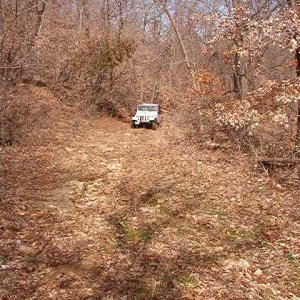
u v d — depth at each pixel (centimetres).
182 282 641
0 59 1552
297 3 1244
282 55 1678
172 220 886
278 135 1459
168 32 3706
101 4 3016
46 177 1157
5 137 1447
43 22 2516
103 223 854
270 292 635
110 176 1209
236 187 1115
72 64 2564
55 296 580
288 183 1162
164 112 2886
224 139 1650
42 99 2097
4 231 765
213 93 1722
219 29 1278
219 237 818
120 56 2695
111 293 597
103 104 2766
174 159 1415
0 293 570
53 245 734
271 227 872
